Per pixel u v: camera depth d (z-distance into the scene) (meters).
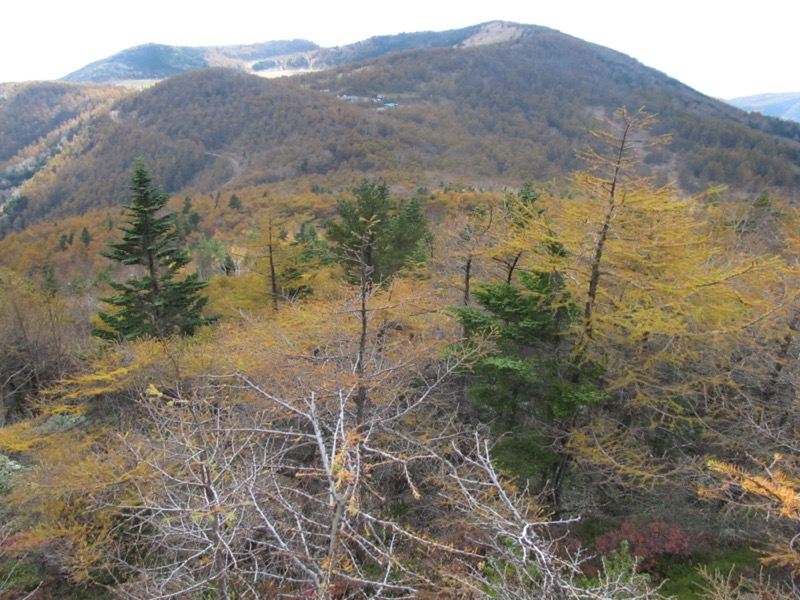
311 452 8.68
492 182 81.25
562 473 9.08
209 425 6.03
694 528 8.27
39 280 31.45
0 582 7.52
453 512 7.44
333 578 4.27
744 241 14.93
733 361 9.71
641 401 8.89
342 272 17.41
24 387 14.48
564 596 3.45
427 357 8.32
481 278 13.83
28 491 8.21
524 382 8.63
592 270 7.71
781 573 6.60
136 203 13.62
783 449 7.80
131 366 9.78
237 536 4.12
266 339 9.29
